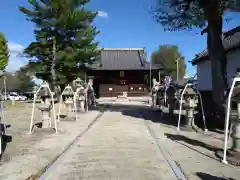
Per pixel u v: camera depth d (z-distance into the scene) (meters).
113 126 12.08
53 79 24.55
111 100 36.56
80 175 5.31
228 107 6.25
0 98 9.81
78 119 14.69
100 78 40.19
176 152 7.12
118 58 41.56
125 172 5.48
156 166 5.90
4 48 28.92
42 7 22.75
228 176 5.22
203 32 12.31
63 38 24.31
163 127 11.70
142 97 39.78
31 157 6.59
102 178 5.14
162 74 67.19
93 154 6.92
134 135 9.75
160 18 12.01
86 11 24.45
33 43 23.66
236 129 6.30
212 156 6.67
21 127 11.43
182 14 11.77
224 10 10.62
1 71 9.12
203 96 18.23
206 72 20.27
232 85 6.31
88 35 25.27
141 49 43.00
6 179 5.07
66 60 23.70
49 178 5.14
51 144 8.11
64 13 23.25
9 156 6.53
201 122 11.91
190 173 5.39
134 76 40.59
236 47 14.94
